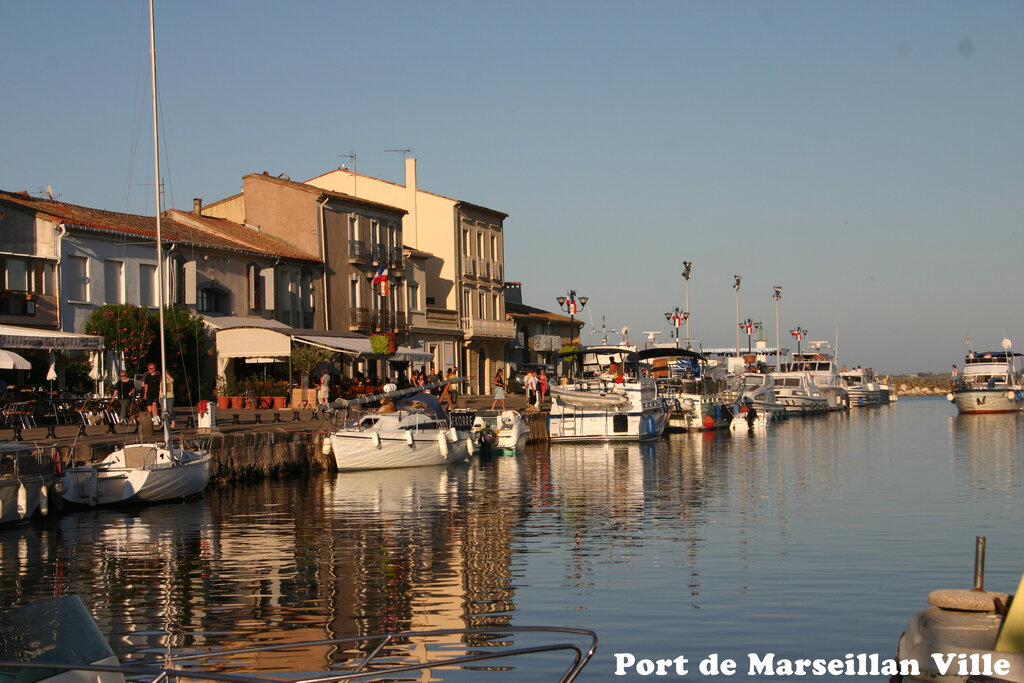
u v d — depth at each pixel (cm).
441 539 2466
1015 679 829
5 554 2289
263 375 5666
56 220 4728
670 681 1384
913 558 2161
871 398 12962
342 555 2261
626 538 2461
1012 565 2083
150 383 3794
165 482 3089
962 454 5000
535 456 4988
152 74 3534
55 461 2873
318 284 6606
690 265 7638
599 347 6412
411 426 4341
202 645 1558
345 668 1432
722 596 1828
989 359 10738
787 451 5259
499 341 8600
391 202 8169
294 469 3956
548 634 1598
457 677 1388
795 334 12912
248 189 6794
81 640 1027
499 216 8900
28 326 4531
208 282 5594
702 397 7062
